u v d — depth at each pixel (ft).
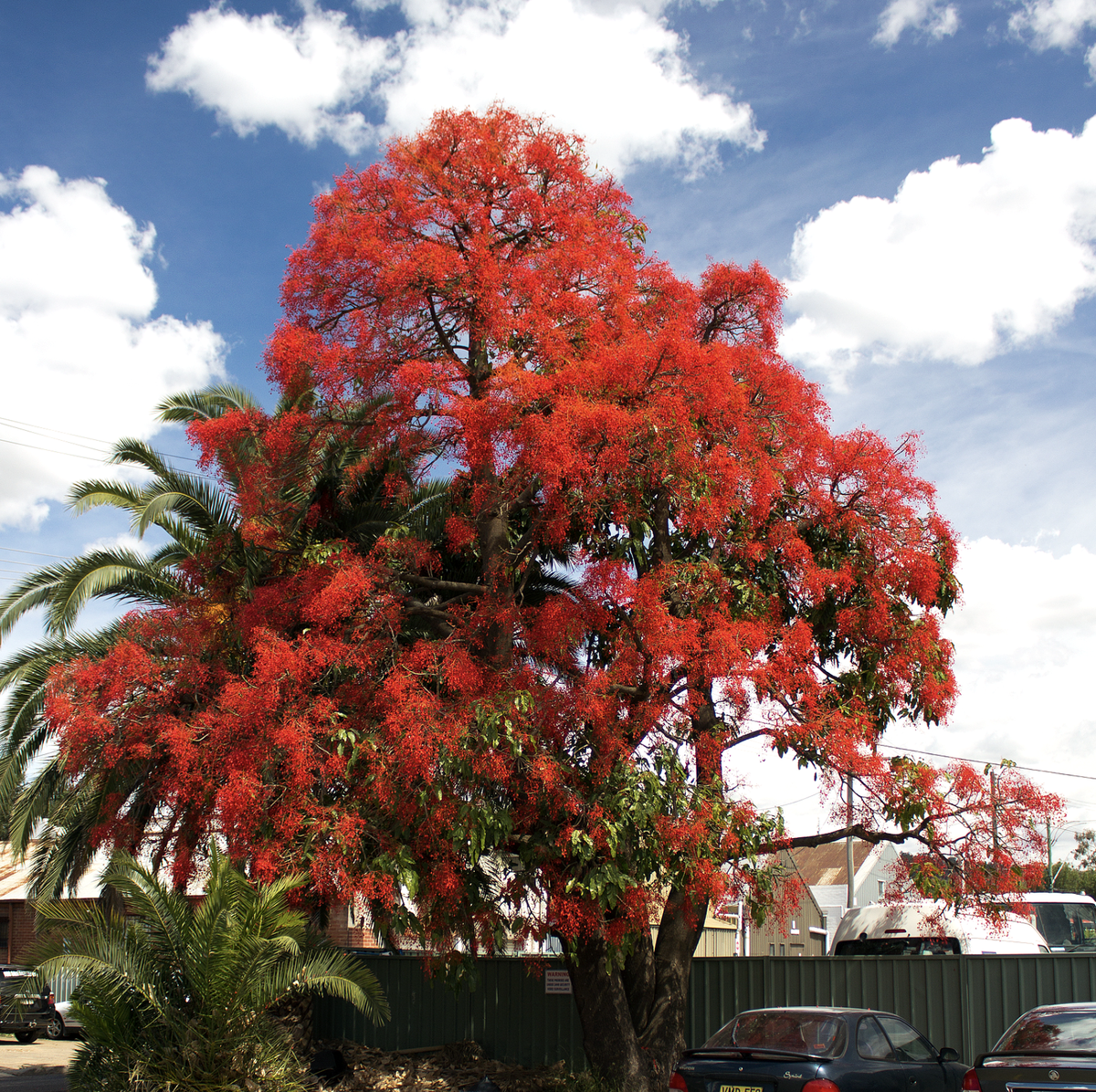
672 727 38.99
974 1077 26.68
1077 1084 25.03
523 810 37.81
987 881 38.42
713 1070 28.94
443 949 38.17
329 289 43.83
